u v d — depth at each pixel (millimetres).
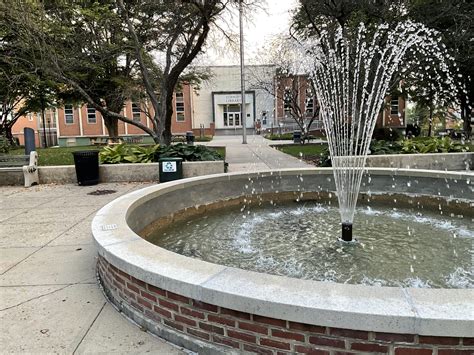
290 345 1963
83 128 32562
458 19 13555
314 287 2061
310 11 13711
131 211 4227
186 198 5684
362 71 10711
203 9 10875
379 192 6461
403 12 11961
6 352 2236
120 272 2713
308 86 19422
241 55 20000
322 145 17969
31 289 3119
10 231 4906
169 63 11969
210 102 35125
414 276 3338
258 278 2215
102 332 2465
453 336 1719
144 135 30750
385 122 27484
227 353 2133
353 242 4285
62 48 12484
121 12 13258
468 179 5594
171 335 2346
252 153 14867
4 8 9609
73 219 5504
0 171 8617
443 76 15234
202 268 2396
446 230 4691
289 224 5133
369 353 1829
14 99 21047
